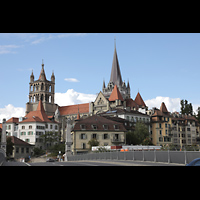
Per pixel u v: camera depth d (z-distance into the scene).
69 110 192.00
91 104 157.50
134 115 118.12
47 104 199.50
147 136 107.69
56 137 130.00
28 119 130.75
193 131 140.50
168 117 128.25
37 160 102.06
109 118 105.56
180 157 31.80
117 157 48.53
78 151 91.19
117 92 157.12
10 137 113.19
